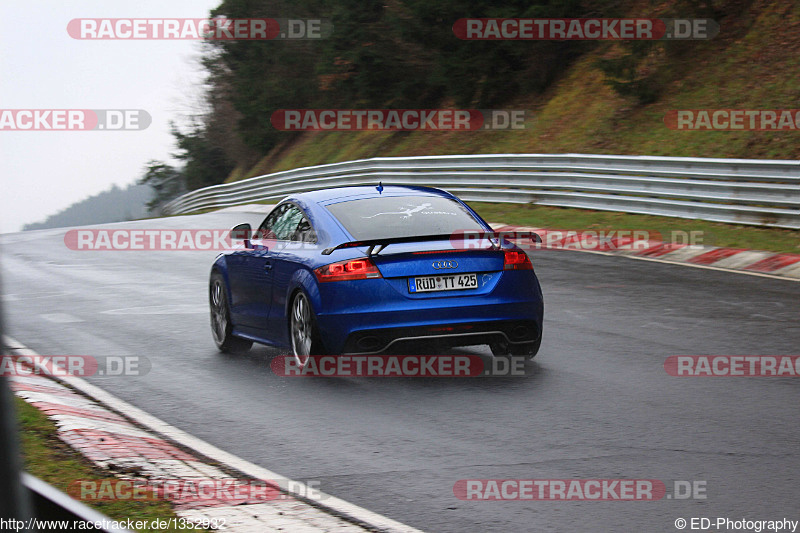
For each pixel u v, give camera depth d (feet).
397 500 31.71
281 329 55.16
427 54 239.71
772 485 32.01
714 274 88.89
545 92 219.61
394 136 259.60
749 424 39.99
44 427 41.06
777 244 101.30
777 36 167.84
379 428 41.55
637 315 69.46
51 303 91.81
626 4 210.79
